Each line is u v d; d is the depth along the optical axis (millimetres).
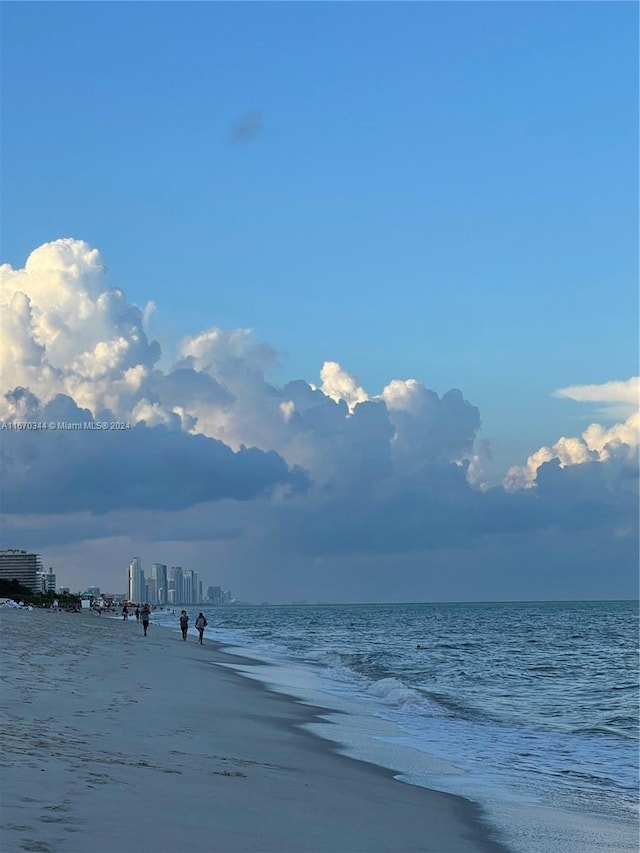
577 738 20391
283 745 15812
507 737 20031
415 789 12703
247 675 32688
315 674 34719
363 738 18141
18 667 23922
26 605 141625
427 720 22219
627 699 29672
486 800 12383
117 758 11484
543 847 9688
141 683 24531
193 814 8695
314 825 9125
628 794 13961
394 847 8703
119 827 7723
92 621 83125
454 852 8891
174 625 110500
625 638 79812
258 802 9844
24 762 10078
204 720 17938
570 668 44094
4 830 7055
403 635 84625
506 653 56750
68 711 16422
